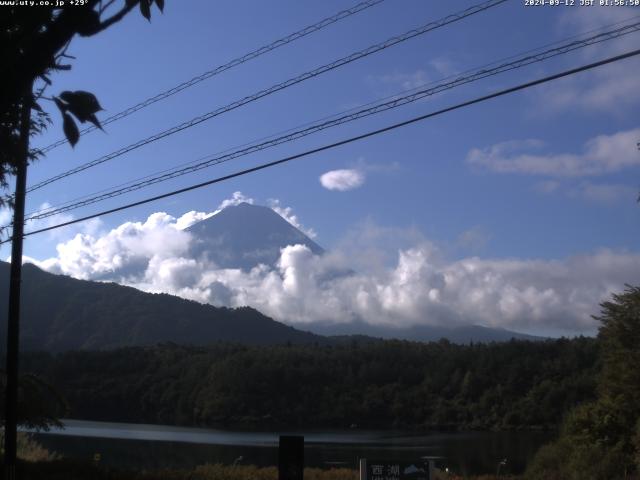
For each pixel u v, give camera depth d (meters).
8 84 4.13
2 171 8.62
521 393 109.62
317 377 124.56
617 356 36.53
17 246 18.52
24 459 30.45
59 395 32.53
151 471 32.84
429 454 67.00
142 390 123.62
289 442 14.16
